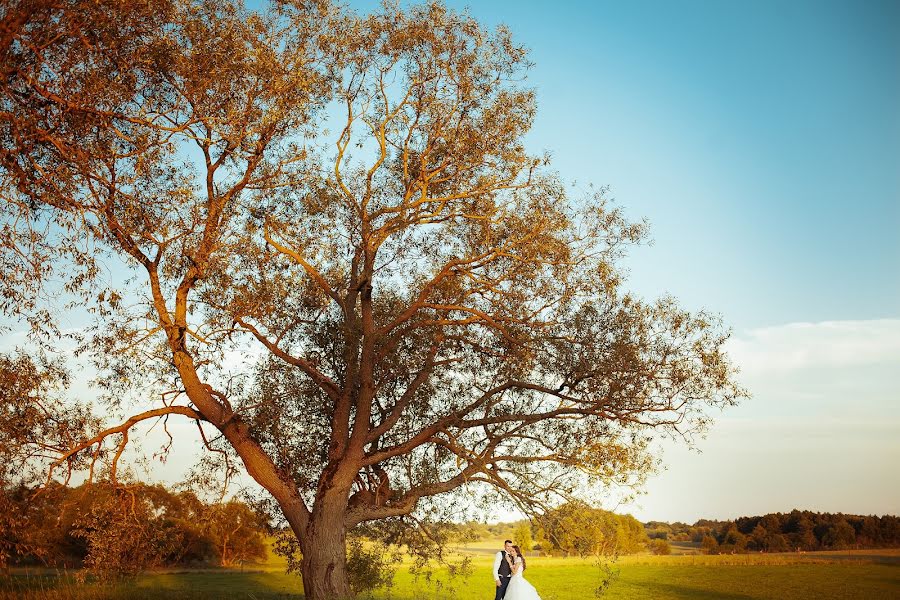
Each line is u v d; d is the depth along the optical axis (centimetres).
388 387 2392
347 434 2184
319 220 2217
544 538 2152
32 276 1543
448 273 2095
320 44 2030
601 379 2091
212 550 5506
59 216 1559
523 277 2091
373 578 2616
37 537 1850
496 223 2069
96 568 1997
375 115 2219
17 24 1376
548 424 2261
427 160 2191
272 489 2100
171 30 1759
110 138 1684
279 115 1897
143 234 1789
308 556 2041
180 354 2008
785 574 7081
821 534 11700
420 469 2297
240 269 1994
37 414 1772
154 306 1978
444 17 2120
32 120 1447
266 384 2209
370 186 2245
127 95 1645
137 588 2320
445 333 2225
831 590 5544
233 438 2084
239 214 1983
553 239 1991
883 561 8712
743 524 12769
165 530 2127
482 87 2136
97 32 1560
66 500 1892
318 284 2250
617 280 2038
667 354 2062
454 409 2358
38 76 1467
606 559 2111
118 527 1955
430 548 2395
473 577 5281
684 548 12612
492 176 2116
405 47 2114
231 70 1844
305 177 2127
